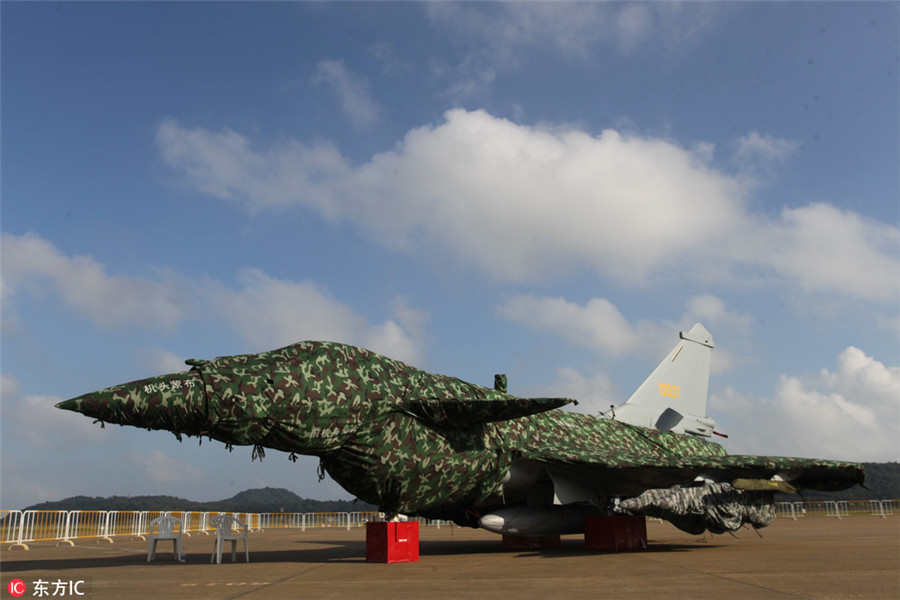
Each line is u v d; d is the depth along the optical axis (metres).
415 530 9.81
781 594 5.70
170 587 6.61
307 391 9.31
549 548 12.20
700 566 8.29
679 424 17.00
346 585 6.64
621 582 6.66
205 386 8.47
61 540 18.75
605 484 12.39
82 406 7.71
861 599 5.37
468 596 5.71
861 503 38.62
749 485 12.46
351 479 10.21
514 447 11.57
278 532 25.00
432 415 10.40
